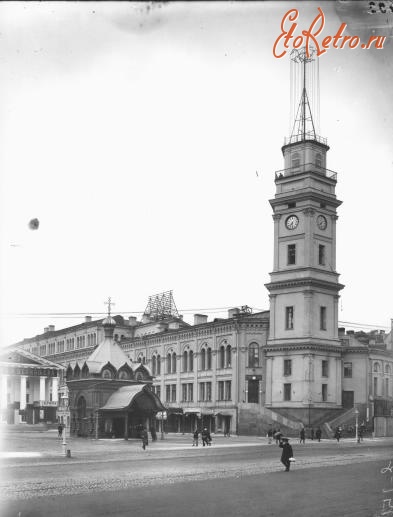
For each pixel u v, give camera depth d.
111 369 69.94
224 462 36.78
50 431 85.88
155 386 99.56
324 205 80.69
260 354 82.56
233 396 82.44
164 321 108.75
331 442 66.00
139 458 39.84
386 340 87.19
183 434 83.62
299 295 78.12
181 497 20.86
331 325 79.19
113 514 17.48
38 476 28.02
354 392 82.06
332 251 81.12
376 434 78.56
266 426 75.50
